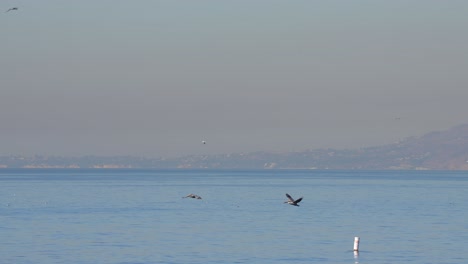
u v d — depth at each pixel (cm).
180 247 7512
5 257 6831
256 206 13488
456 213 11875
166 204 14000
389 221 10400
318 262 6656
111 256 6919
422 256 7006
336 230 9138
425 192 19738
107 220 10375
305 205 13900
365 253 7175
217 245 7662
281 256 6969
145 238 8231
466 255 7069
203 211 12150
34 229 9131
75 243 7781
